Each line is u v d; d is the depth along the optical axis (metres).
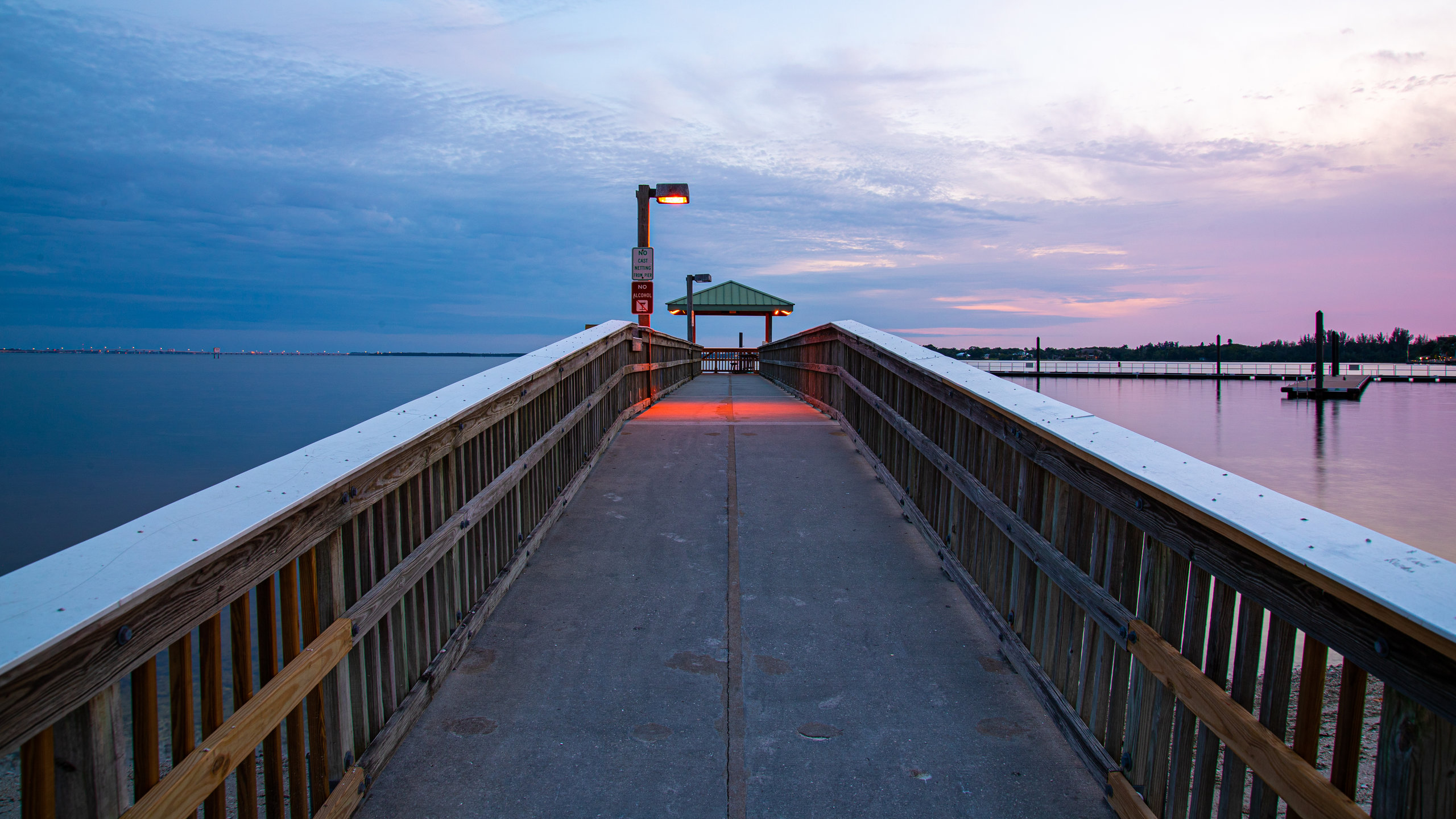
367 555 2.51
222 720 1.71
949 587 4.18
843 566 4.45
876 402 6.21
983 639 3.61
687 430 8.12
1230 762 1.79
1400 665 1.27
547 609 3.91
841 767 2.66
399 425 2.80
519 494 4.41
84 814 1.33
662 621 3.79
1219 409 44.44
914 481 5.17
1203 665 1.97
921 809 2.45
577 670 3.33
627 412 8.62
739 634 3.66
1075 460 2.70
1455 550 13.93
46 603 1.28
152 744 1.50
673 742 2.81
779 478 6.15
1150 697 2.25
